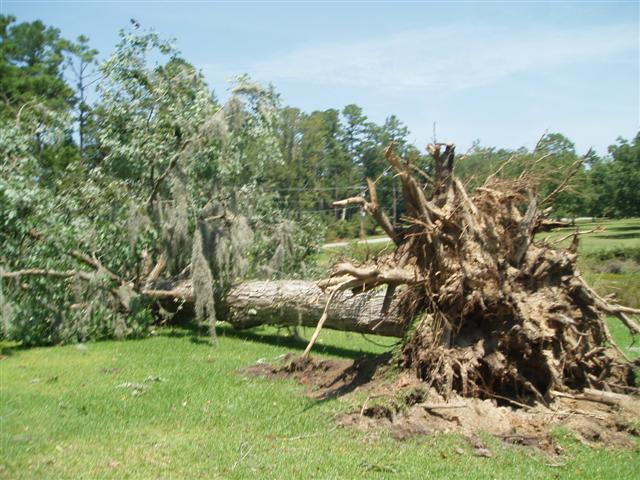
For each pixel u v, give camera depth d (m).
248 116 14.06
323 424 7.65
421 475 6.16
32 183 12.88
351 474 6.17
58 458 6.52
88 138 16.06
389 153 8.62
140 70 14.27
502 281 8.15
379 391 8.29
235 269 13.03
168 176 13.69
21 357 11.33
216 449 6.80
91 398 8.59
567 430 7.34
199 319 12.36
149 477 6.06
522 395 8.15
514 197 8.91
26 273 11.97
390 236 9.27
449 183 8.96
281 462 6.44
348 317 11.38
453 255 8.52
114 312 12.78
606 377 8.83
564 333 8.28
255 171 14.86
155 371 10.16
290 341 13.09
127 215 13.09
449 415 7.48
